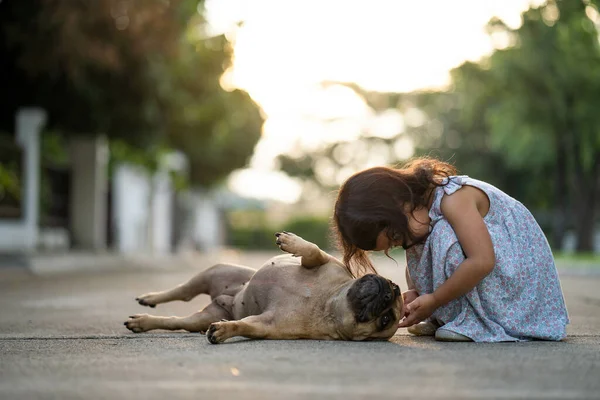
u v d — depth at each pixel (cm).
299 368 327
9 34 1459
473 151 3891
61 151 2033
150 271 1698
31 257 1489
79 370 328
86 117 1723
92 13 1366
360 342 406
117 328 525
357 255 445
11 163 1645
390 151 5094
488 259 417
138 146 1909
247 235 5434
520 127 2478
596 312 673
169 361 348
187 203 4359
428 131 4350
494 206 436
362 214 411
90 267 1753
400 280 1292
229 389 285
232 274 494
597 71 2203
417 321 423
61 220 2069
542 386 291
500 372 319
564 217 2606
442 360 348
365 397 272
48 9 1377
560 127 2369
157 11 1430
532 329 429
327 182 5459
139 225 3247
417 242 428
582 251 2455
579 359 355
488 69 2452
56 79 1627
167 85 1733
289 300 417
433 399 269
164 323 472
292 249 415
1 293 935
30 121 1656
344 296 406
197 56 2000
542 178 3303
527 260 435
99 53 1434
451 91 4094
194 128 2409
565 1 2048
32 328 531
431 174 431
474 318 429
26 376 315
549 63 2234
